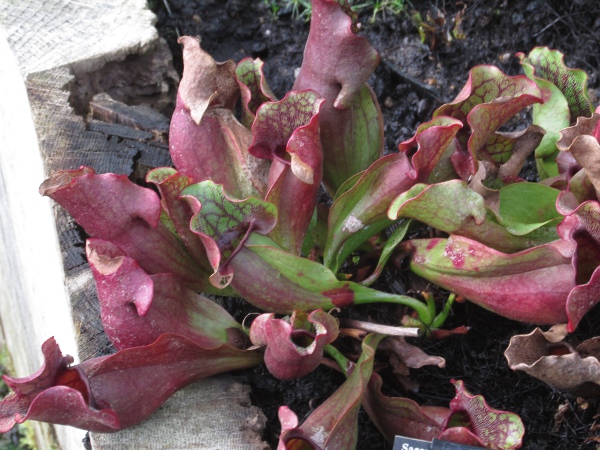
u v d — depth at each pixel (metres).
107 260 0.41
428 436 0.44
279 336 0.40
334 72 0.47
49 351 0.40
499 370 0.51
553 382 0.41
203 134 0.48
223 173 0.48
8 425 0.39
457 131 0.45
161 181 0.44
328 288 0.46
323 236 0.54
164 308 0.44
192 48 0.46
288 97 0.44
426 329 0.50
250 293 0.45
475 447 0.39
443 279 0.46
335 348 0.48
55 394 0.38
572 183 0.45
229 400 0.47
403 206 0.42
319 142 0.44
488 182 0.51
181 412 0.46
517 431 0.40
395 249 0.49
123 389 0.42
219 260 0.41
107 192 0.42
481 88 0.46
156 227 0.45
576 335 0.51
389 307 0.53
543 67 0.54
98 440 0.44
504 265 0.43
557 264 0.42
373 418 0.46
